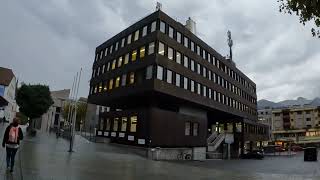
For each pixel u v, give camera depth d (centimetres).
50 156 1820
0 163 1259
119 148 3406
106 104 5416
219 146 5734
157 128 3662
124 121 4125
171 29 4219
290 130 12412
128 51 4403
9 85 7569
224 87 5709
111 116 4497
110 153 2683
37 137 3691
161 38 3944
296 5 978
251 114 7300
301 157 5878
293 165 3566
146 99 4338
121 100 4688
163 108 4503
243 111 6669
